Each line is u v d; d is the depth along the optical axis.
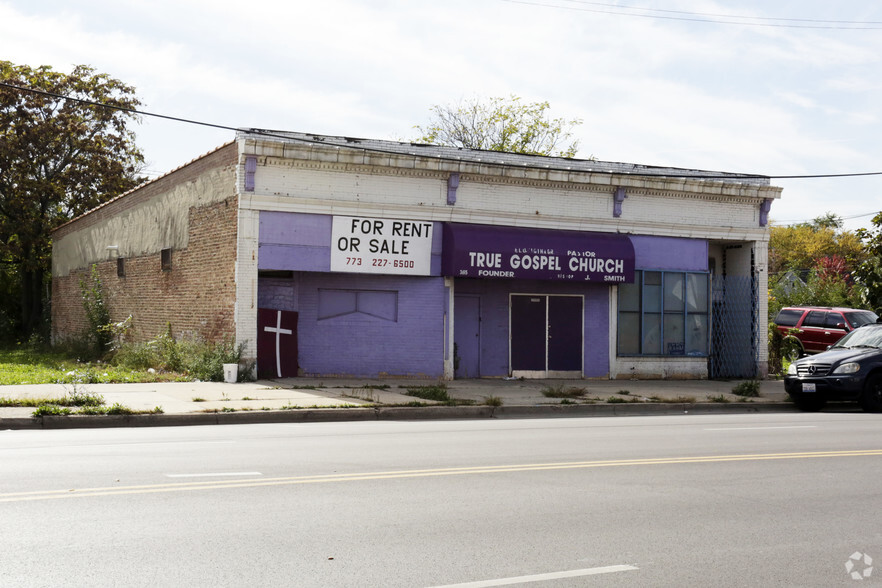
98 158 42.25
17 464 9.68
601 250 22.94
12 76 40.34
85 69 43.00
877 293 28.12
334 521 7.15
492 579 5.65
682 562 6.19
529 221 22.80
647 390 21.17
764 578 5.86
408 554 6.21
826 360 18.84
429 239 21.73
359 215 20.95
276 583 5.47
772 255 80.94
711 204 25.23
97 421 14.07
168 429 13.74
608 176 23.45
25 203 40.09
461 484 8.86
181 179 23.78
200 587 5.36
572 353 23.84
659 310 24.66
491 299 23.23
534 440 12.58
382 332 21.66
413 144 23.53
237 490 8.32
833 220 96.00
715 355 25.66
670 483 9.16
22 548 6.15
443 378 21.98
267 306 20.91
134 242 27.83
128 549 6.16
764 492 8.78
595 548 6.50
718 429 14.49
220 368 20.03
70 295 36.28
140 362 23.80
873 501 8.43
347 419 15.67
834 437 13.38
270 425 14.54
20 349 37.91
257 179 20.06
